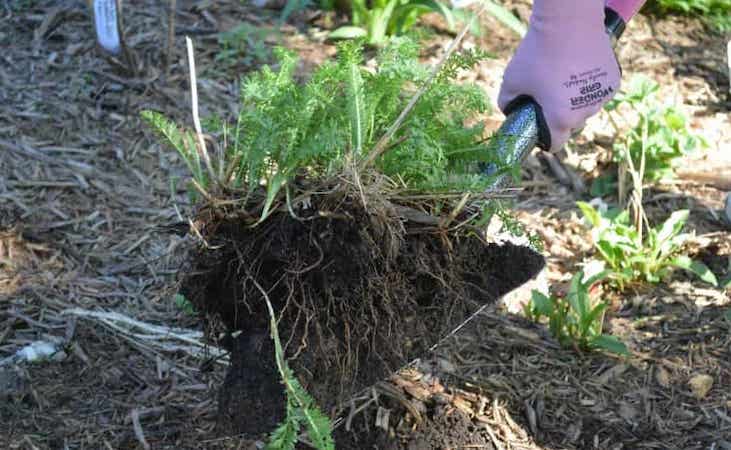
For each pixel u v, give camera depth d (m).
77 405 1.14
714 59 1.72
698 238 1.39
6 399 1.14
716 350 1.24
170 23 1.56
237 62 1.62
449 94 1.00
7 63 1.58
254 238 0.95
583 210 1.34
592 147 1.54
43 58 1.60
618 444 1.13
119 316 1.23
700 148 1.54
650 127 1.49
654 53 1.72
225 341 0.99
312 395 0.96
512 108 1.12
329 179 0.94
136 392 1.16
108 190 1.40
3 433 1.11
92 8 1.55
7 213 1.36
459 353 1.22
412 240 0.98
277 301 0.96
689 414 1.17
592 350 1.23
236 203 0.95
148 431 1.12
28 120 1.49
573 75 1.10
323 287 0.95
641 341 1.25
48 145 1.46
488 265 1.02
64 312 1.24
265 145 0.94
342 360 0.97
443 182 0.97
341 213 0.94
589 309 1.23
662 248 1.33
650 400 1.18
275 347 0.92
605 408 1.17
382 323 0.98
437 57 1.64
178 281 0.97
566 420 1.16
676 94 1.64
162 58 1.60
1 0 1.69
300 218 0.93
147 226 1.36
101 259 1.31
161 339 1.22
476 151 1.01
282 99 0.96
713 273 1.35
